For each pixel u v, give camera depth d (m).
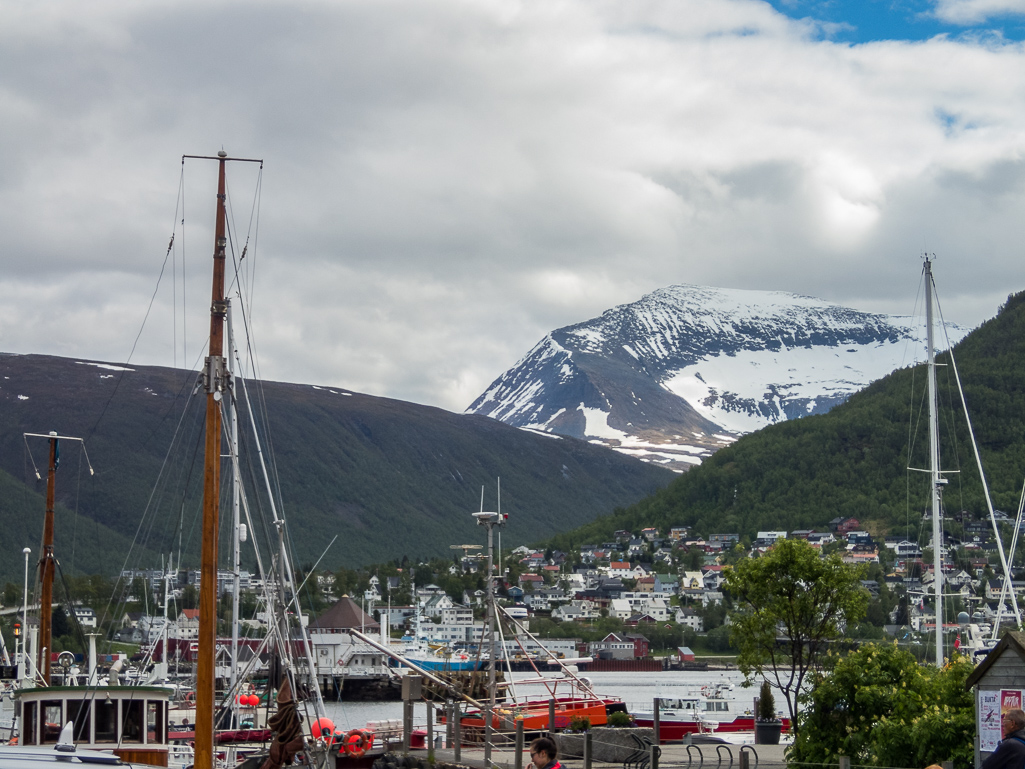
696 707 106.94
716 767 45.81
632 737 51.94
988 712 32.72
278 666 71.75
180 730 77.12
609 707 71.75
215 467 41.16
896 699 40.69
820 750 42.25
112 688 49.03
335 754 50.25
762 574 51.81
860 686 42.25
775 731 59.88
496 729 55.72
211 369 41.59
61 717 48.44
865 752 40.91
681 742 65.44
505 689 67.19
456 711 46.25
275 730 43.50
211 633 40.06
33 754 33.22
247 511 74.12
